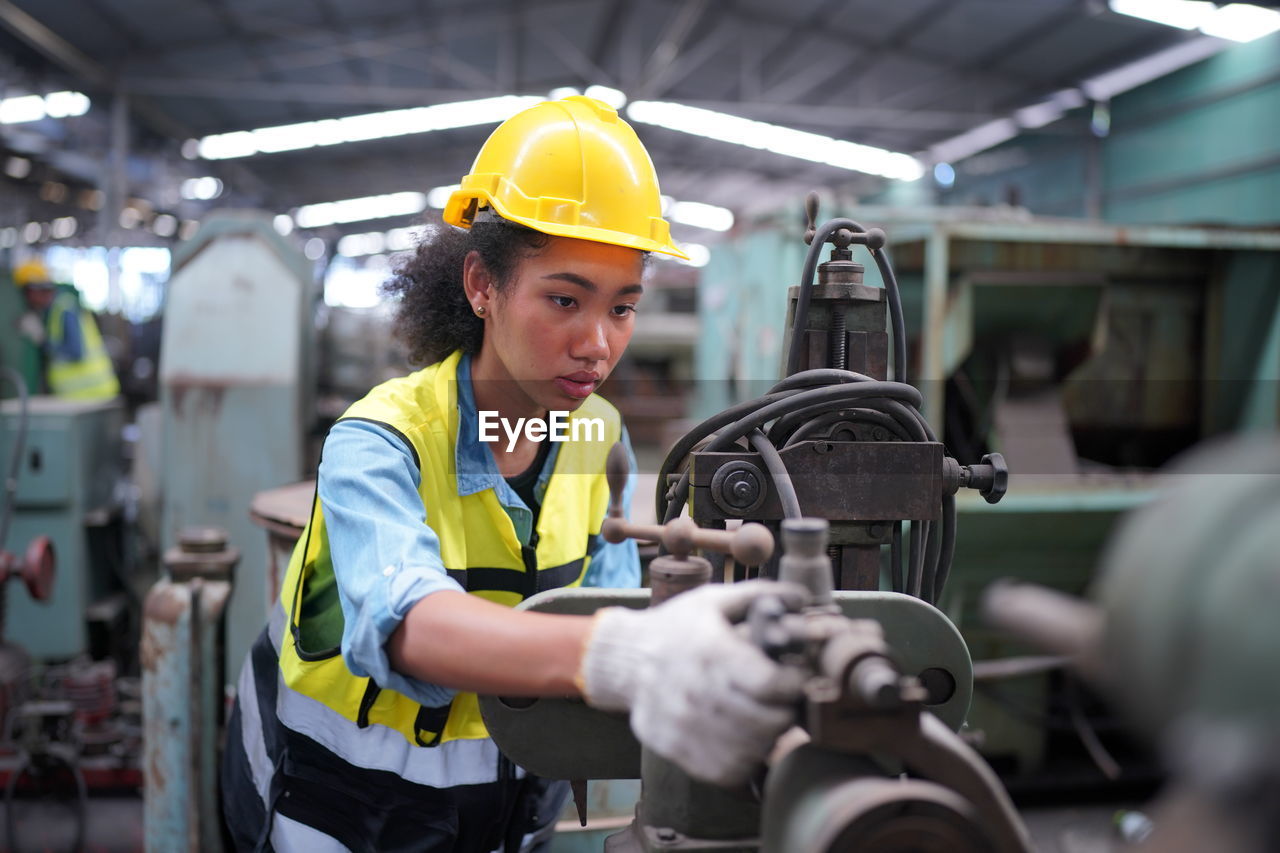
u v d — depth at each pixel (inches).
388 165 537.3
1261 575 14.1
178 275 116.9
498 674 24.9
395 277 40.4
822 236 33.9
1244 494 14.9
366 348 145.6
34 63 327.6
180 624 65.1
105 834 90.9
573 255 33.2
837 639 21.5
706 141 500.1
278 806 38.0
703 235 705.0
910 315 112.8
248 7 305.1
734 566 32.5
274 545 64.1
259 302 116.7
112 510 130.1
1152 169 337.1
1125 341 116.5
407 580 27.9
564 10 358.0
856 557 32.9
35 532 119.0
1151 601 15.1
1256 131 289.4
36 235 470.9
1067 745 107.3
